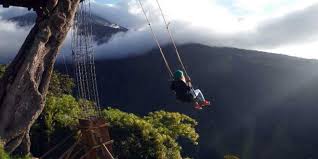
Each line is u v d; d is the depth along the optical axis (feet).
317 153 402.31
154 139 149.89
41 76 53.11
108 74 545.03
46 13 53.67
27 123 51.21
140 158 147.64
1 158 46.68
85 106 79.46
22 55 52.80
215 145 417.49
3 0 56.59
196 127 444.14
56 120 140.36
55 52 54.08
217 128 442.50
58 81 187.01
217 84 517.96
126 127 148.77
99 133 52.13
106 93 525.75
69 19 54.85
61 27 53.83
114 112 157.17
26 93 51.31
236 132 441.27
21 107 51.03
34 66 51.88
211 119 456.45
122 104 508.94
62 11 54.13
